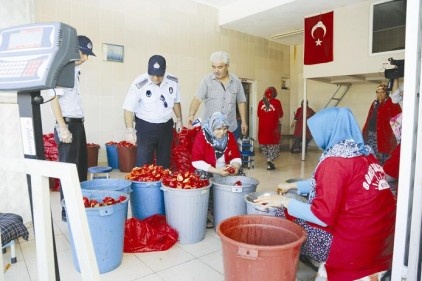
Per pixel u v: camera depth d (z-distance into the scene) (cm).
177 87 326
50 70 99
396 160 204
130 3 589
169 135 320
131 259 216
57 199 351
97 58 557
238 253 141
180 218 238
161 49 641
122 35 583
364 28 597
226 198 252
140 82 296
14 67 104
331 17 637
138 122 308
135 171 272
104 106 571
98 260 193
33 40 105
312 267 203
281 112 582
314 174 171
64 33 105
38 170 98
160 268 205
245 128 370
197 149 282
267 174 527
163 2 636
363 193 149
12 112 245
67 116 265
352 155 150
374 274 151
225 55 324
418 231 125
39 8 491
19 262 210
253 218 174
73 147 270
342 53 628
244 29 782
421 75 121
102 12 556
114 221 196
